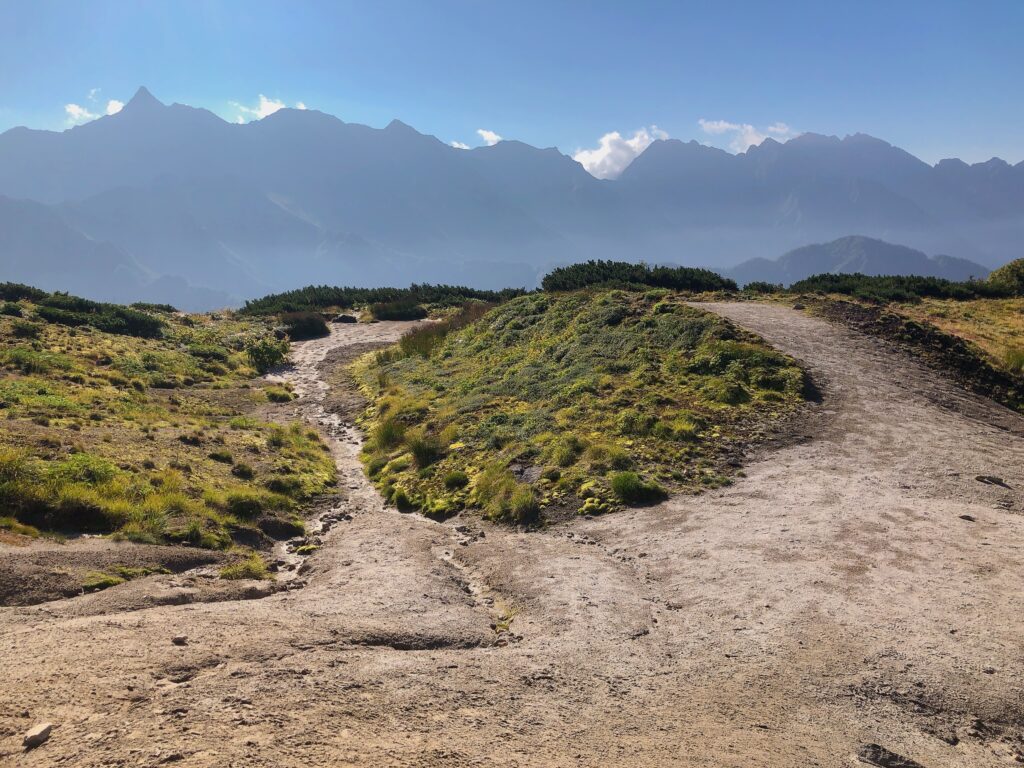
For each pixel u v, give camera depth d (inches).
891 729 251.4
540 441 727.7
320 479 724.7
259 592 402.0
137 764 184.1
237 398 1160.2
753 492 558.9
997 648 302.7
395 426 892.6
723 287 1487.5
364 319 2012.8
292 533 561.3
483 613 382.0
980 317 1207.6
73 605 335.6
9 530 428.1
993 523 466.6
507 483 629.0
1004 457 626.2
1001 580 372.8
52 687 231.0
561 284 1573.6
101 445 639.1
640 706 262.2
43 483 489.1
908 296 1352.1
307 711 226.5
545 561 456.1
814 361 904.9
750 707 263.0
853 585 373.4
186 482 587.5
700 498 561.6
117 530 469.4
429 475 711.7
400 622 343.6
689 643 325.4
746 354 892.0
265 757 192.2
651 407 783.1
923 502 512.4
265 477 669.9
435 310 2085.4
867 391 812.6
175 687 240.1
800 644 313.7
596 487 599.2
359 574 430.9
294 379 1371.8
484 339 1346.0
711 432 711.1
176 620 316.5
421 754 206.4
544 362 1080.8
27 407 760.3
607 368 946.1
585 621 350.3
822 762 226.8
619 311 1181.7
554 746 224.5
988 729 254.4
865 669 289.9
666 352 972.6
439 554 495.8
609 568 439.2
